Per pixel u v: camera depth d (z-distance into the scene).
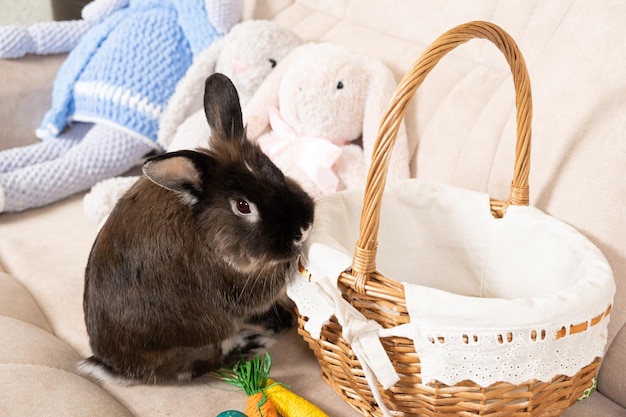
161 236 1.33
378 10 2.02
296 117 1.77
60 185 2.04
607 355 1.33
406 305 1.11
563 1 1.60
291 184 1.40
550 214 1.44
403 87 1.07
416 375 1.18
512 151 1.56
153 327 1.36
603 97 1.38
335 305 1.16
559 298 1.11
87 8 2.34
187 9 2.12
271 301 1.44
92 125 2.26
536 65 1.59
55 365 1.41
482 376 1.11
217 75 1.40
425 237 1.57
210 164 1.31
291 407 1.31
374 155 1.10
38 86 2.28
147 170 1.18
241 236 1.29
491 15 1.74
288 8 2.27
